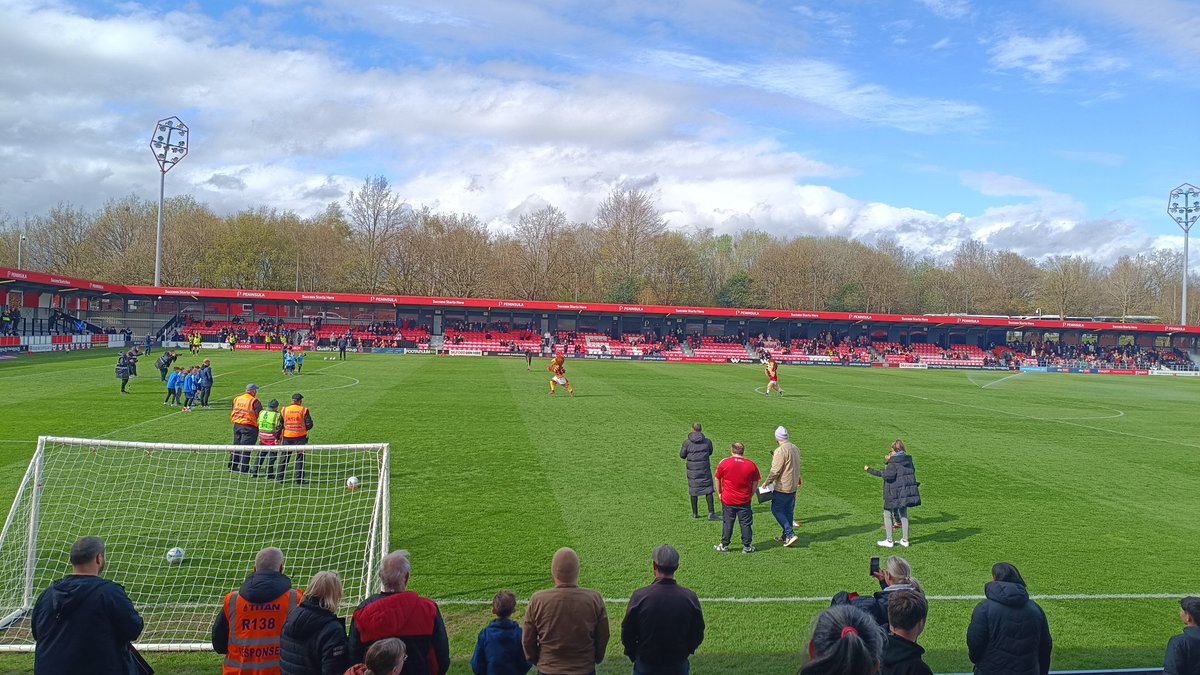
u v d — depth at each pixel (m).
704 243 127.81
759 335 81.94
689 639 6.51
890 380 54.34
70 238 93.06
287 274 93.06
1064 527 14.84
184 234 88.06
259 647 6.45
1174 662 6.30
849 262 117.50
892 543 13.24
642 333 79.81
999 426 29.28
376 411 27.66
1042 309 112.19
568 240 101.12
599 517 14.36
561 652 6.19
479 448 20.81
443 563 11.54
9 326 51.47
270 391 33.53
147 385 33.88
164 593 10.06
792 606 10.24
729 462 12.62
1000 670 6.38
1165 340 87.06
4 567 10.75
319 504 14.37
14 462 16.97
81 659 5.75
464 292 93.06
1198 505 17.11
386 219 95.69
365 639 5.81
